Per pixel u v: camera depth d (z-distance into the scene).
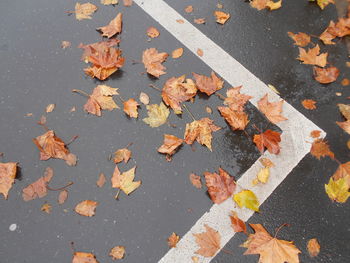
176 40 2.57
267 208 1.99
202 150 2.16
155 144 2.19
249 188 2.04
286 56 2.49
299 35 2.58
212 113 2.27
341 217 1.96
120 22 2.62
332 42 2.55
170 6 2.74
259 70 2.45
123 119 2.27
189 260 1.88
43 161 2.16
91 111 2.30
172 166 2.12
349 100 2.32
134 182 2.07
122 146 2.19
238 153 2.15
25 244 1.95
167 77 2.41
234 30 2.61
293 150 2.15
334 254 1.87
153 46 2.55
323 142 2.17
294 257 1.82
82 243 1.94
